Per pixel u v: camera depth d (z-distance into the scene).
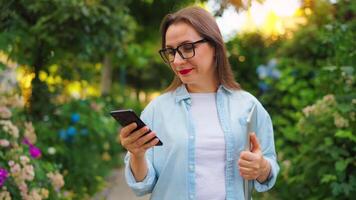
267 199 3.99
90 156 5.48
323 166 3.50
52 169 3.72
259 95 6.19
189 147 1.82
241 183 1.84
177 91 1.94
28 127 3.75
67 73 5.40
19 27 4.26
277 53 6.08
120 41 5.09
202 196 1.80
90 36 4.63
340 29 3.74
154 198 1.87
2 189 2.98
